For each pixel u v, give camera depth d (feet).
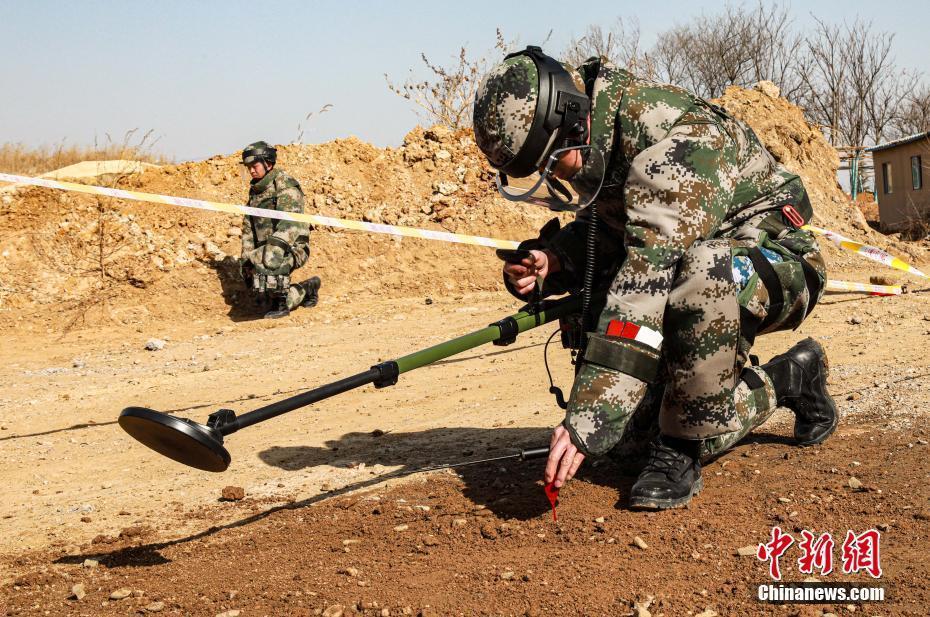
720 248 10.00
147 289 34.37
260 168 33.45
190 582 9.44
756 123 48.80
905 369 17.74
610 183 10.36
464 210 40.68
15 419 19.83
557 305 11.01
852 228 46.16
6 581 9.82
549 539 10.04
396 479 13.06
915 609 7.91
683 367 10.28
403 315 32.71
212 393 21.76
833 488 11.06
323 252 37.86
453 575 9.18
